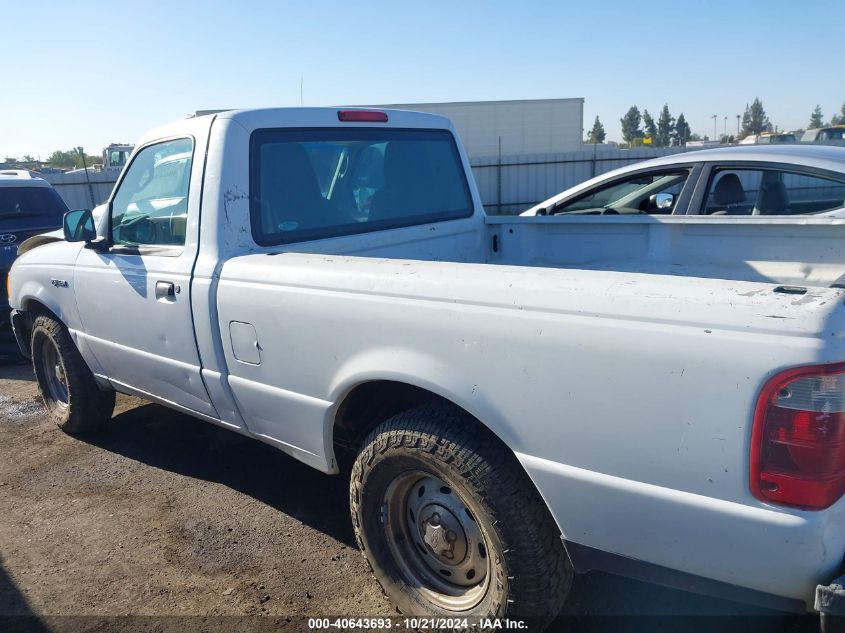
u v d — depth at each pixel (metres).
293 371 2.92
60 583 3.27
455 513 2.59
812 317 1.71
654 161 5.93
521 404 2.20
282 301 2.88
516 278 2.26
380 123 4.00
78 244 4.36
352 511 2.88
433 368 2.40
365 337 2.59
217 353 3.28
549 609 2.40
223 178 3.30
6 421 5.53
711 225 3.69
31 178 8.12
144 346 3.78
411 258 4.02
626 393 1.98
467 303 2.30
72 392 4.79
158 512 3.92
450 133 4.46
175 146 3.64
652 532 2.03
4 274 7.66
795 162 5.11
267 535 3.63
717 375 1.82
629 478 2.03
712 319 1.83
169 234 3.63
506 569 2.36
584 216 4.13
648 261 3.95
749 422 1.79
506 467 2.35
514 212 23.23
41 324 4.81
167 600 3.11
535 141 29.84
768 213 5.28
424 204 4.22
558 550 2.39
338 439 3.12
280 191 3.51
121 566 3.39
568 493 2.16
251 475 4.36
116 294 3.88
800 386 1.72
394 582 2.81
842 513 1.80
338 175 3.78
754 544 1.84
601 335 2.00
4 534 3.75
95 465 4.60
